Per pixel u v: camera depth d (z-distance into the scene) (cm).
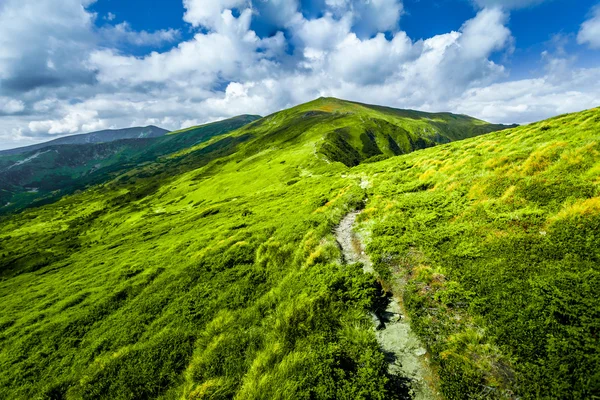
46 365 1747
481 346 824
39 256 9288
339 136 16675
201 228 4856
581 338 734
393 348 940
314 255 1683
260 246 2306
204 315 1656
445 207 1781
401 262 1363
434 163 2969
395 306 1134
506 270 1052
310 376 864
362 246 1708
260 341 1193
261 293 1725
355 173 5378
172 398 1105
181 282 2180
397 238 1578
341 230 2078
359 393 784
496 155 2292
